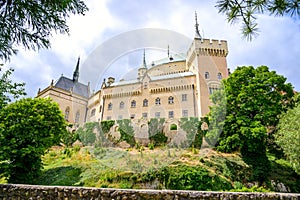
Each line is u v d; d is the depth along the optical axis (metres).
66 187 4.50
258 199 4.10
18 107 10.66
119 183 7.93
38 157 10.60
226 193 4.11
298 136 10.16
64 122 11.09
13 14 2.14
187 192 4.09
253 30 1.70
